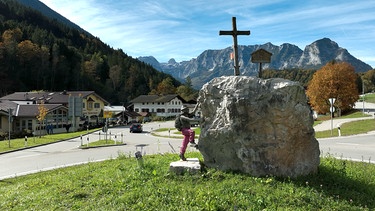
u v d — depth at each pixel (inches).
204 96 434.0
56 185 422.9
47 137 1519.4
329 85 2349.9
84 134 1782.7
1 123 1937.7
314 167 404.2
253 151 391.5
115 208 323.0
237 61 506.0
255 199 323.6
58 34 6697.8
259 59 534.0
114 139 1449.3
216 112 423.8
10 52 4047.7
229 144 406.9
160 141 1328.7
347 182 393.7
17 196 401.1
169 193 345.1
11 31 4542.3
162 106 4416.8
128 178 398.3
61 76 4493.1
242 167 401.4
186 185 364.5
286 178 381.1
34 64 4261.8
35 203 361.7
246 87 400.2
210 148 423.5
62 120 2245.3
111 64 6053.2
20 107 2046.0
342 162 531.2
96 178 418.3
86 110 2977.4
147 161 478.3
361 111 2454.5
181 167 400.8
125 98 5270.7
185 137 442.3
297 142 390.9
